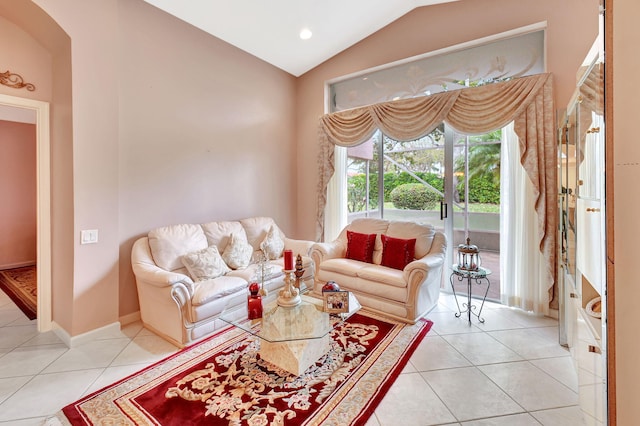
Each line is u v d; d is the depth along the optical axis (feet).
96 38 8.71
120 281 9.66
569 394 6.45
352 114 14.29
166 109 10.80
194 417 5.76
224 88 12.85
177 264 9.96
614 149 3.25
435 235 11.75
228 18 11.30
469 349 8.29
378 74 14.23
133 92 9.86
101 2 8.80
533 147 10.14
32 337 9.03
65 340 8.77
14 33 8.57
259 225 13.41
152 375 7.10
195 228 11.06
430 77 12.85
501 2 11.08
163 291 8.34
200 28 11.81
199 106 11.89
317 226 15.69
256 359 7.78
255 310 7.43
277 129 15.56
